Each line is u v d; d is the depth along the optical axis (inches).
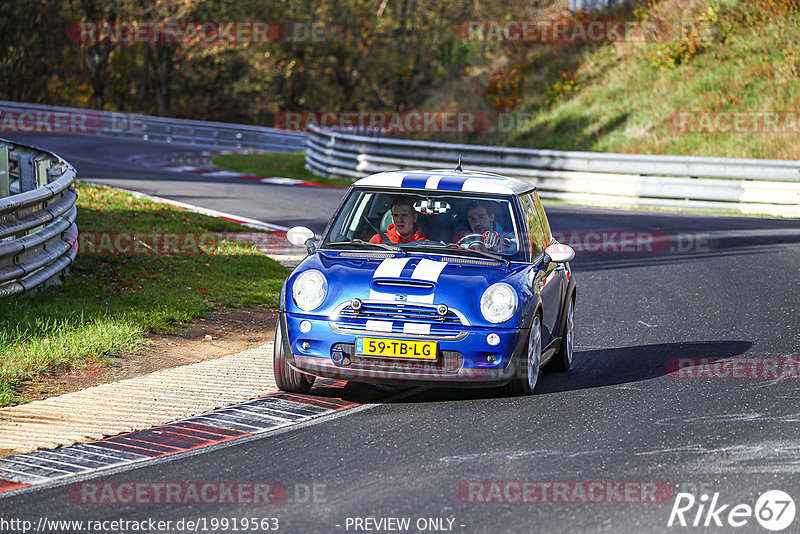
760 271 1900.8
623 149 3944.4
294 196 3075.8
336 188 3464.6
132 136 5861.2
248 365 1167.0
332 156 3971.5
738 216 2837.1
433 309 964.0
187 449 834.2
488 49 6437.0
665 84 4271.7
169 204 2657.5
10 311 1253.7
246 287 1649.9
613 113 4252.0
